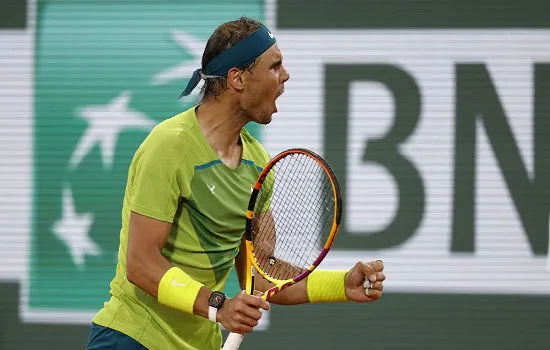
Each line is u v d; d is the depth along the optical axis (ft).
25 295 78.23
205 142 34.71
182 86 78.59
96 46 78.74
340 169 77.61
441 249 77.15
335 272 37.11
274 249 38.06
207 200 34.65
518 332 76.84
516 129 76.95
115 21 78.69
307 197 40.81
